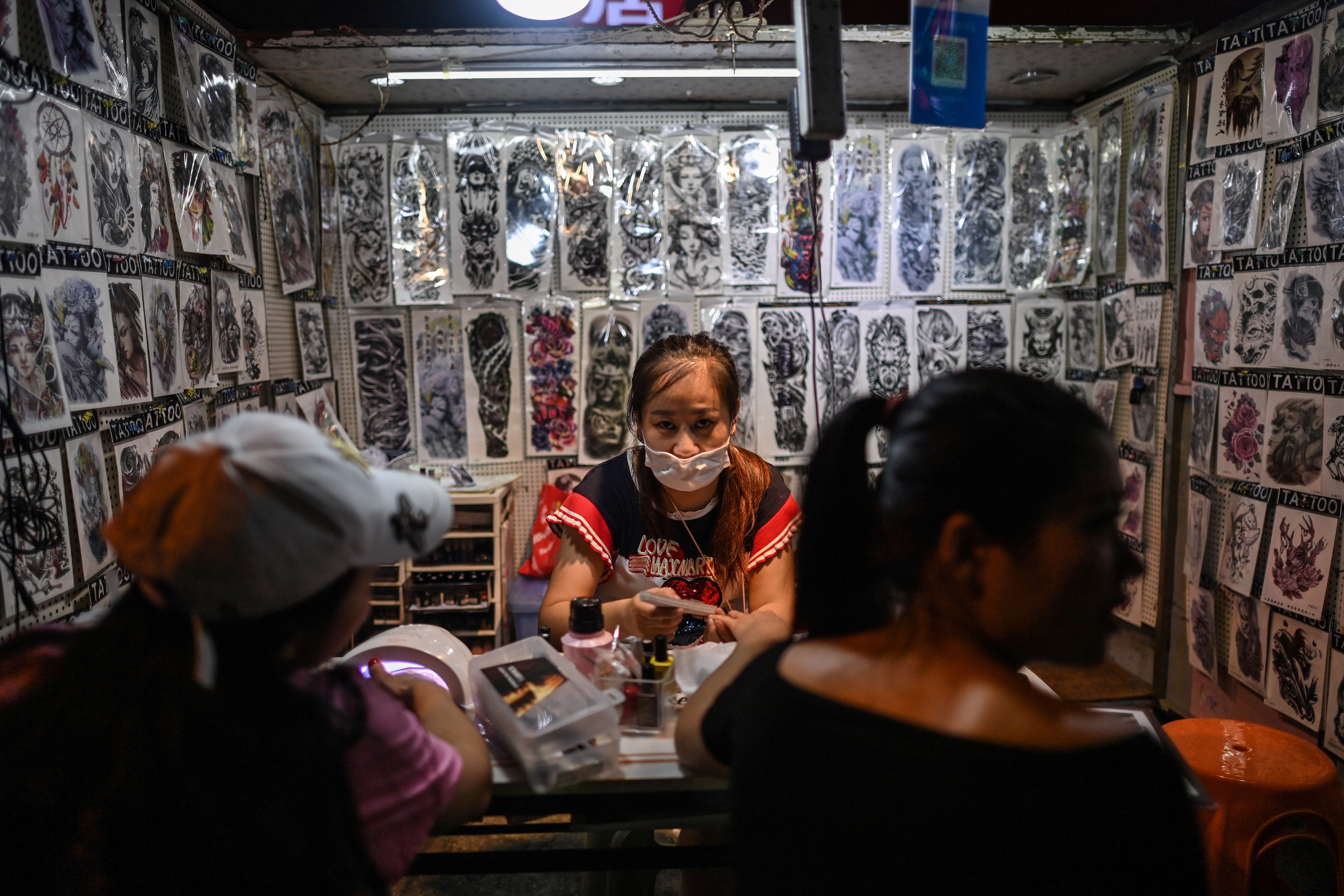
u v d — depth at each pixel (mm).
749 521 1831
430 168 3340
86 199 1650
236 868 796
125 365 1792
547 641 1604
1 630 1389
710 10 2613
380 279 3363
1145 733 647
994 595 667
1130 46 2766
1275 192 2369
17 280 1438
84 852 798
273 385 2732
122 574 1801
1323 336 2205
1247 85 2461
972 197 3467
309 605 885
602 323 3451
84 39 1634
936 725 648
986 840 591
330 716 900
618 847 1804
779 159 3375
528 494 3566
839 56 1609
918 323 3500
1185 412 2896
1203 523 2727
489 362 3463
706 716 917
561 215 3393
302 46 2590
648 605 1542
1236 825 1739
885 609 841
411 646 1432
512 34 2635
